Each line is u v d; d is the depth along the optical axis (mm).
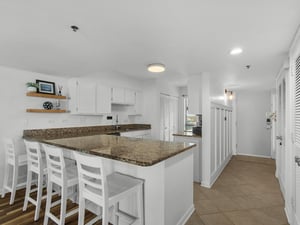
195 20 1489
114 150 1611
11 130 2715
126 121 4570
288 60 2148
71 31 1711
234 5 1271
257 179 3281
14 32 1723
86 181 1345
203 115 3070
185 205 1961
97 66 2967
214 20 1483
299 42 1562
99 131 3756
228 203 2350
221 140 3934
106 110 3660
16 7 1312
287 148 2088
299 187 1633
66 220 1907
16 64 2625
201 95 3428
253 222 1932
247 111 5566
